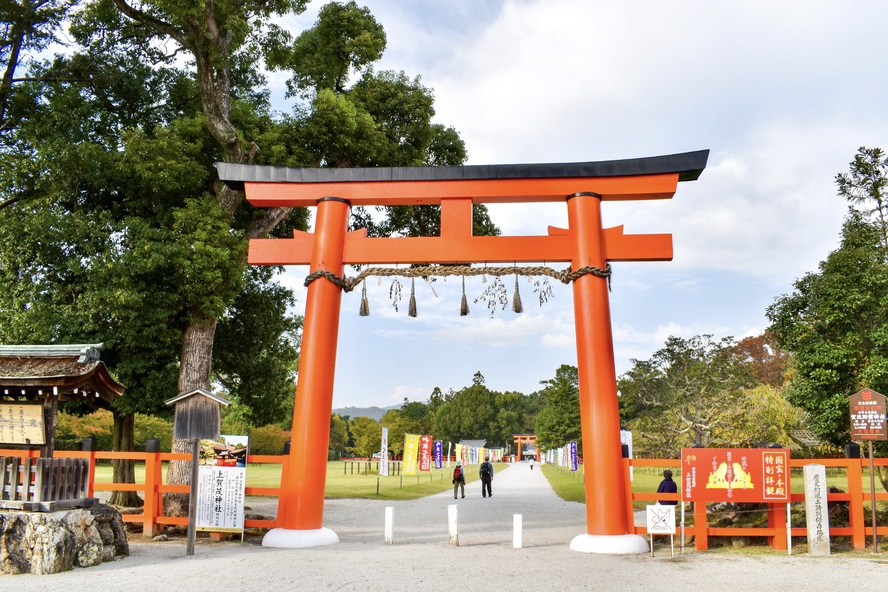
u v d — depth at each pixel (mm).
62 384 9625
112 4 18125
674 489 11594
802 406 13289
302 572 8773
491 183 12586
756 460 10930
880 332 11875
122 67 18906
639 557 10195
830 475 28141
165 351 16109
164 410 16672
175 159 16297
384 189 12836
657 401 29859
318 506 11773
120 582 8102
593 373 11469
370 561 9648
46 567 8680
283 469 11945
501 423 106312
